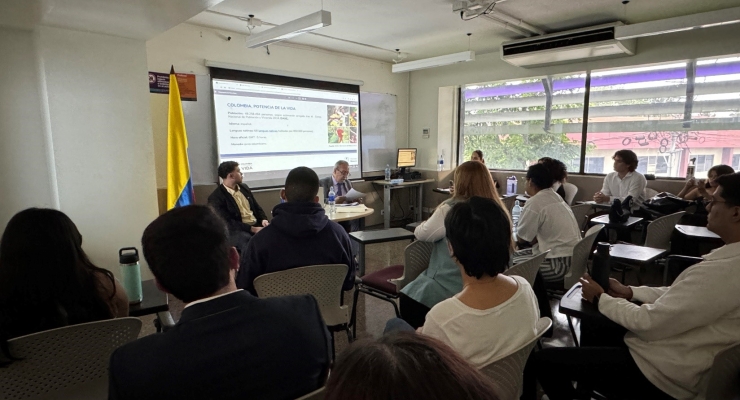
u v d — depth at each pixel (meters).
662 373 1.29
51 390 1.21
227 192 3.76
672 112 4.76
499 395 0.38
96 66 2.88
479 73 6.09
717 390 1.16
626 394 1.40
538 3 3.85
